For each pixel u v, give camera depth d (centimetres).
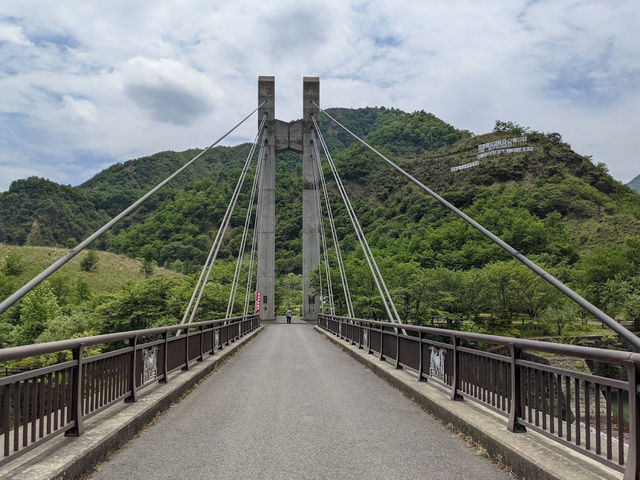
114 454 522
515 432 523
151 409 675
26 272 9612
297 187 16562
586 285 7175
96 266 10475
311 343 2391
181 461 498
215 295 5119
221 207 14625
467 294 6612
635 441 334
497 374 584
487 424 562
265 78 5944
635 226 11438
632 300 6203
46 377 450
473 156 16600
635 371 337
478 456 516
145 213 18000
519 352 535
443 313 6475
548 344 451
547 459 425
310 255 5850
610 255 7269
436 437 593
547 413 488
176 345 1023
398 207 14738
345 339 2217
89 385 547
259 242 5675
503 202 13050
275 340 2644
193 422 673
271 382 1052
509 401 545
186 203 15150
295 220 14175
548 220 11862
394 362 1174
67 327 4828
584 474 384
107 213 17875
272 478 447
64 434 506
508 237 9850
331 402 820
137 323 4931
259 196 5503
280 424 661
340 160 18600
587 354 387
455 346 723
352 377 1130
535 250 9738
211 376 1152
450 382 751
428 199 14425
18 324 5859
